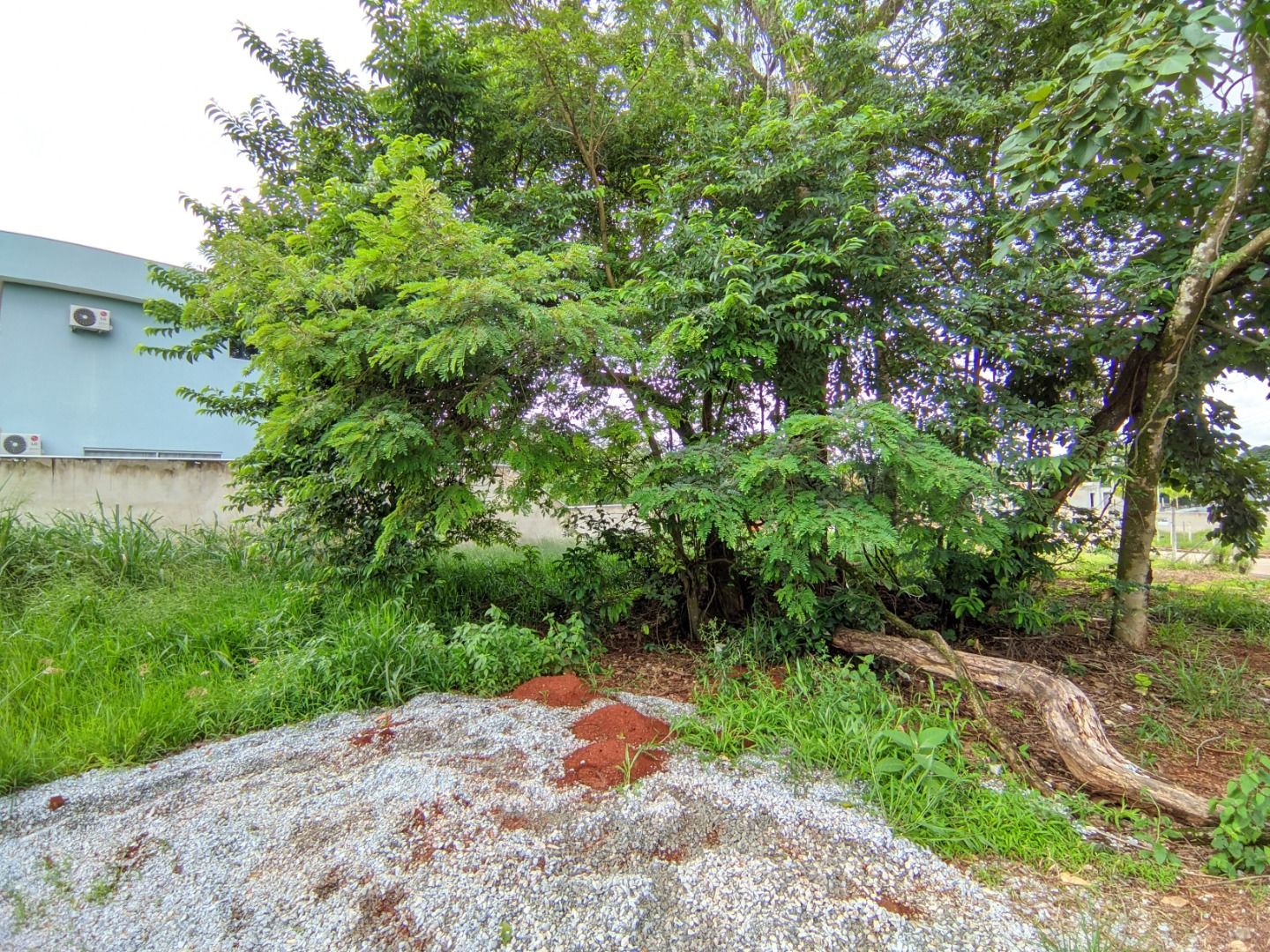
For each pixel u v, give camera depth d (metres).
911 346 3.90
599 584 4.50
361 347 3.17
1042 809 2.20
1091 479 3.96
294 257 3.47
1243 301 3.99
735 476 3.45
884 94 4.49
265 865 1.94
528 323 3.07
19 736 2.67
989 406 3.96
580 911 1.73
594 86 4.79
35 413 8.32
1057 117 2.78
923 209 3.98
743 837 2.05
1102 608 4.75
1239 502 5.00
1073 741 2.51
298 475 4.72
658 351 3.44
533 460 3.68
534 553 5.27
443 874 1.88
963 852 2.02
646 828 2.09
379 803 2.25
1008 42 4.25
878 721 2.83
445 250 3.15
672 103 5.04
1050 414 3.83
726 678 3.48
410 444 3.22
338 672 3.29
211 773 2.53
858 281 3.79
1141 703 3.44
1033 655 4.09
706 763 2.60
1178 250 3.91
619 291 3.95
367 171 4.89
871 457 3.50
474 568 5.83
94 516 5.50
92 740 2.73
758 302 3.66
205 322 3.71
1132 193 4.18
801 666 3.38
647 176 4.85
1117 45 2.60
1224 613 5.08
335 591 4.47
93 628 3.75
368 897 1.80
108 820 2.21
